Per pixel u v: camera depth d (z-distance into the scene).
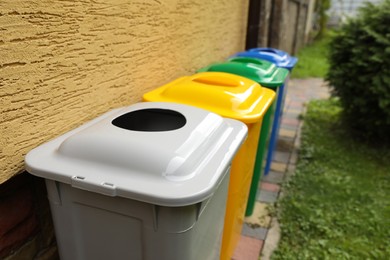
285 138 4.09
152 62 1.83
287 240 2.28
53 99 1.16
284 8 5.97
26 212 1.23
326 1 12.49
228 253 1.84
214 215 1.24
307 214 2.54
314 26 12.97
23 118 1.05
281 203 2.69
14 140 1.03
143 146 0.96
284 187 2.95
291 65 2.81
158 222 0.94
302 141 4.00
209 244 1.28
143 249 1.02
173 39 2.04
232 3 3.25
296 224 2.45
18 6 0.97
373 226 2.48
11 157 1.03
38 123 1.12
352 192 2.92
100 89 1.41
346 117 4.35
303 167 3.34
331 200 2.78
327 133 4.29
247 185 1.90
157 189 0.87
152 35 1.78
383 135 3.97
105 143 0.98
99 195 0.98
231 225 1.73
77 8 1.20
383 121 3.76
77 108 1.29
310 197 2.79
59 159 0.99
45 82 1.12
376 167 3.46
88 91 1.34
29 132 1.08
